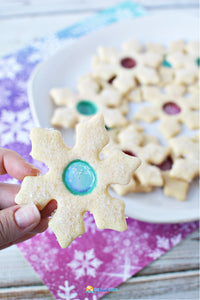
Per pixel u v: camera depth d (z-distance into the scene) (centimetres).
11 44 49
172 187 37
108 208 23
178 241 34
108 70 47
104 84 47
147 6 58
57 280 32
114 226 23
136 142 40
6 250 33
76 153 23
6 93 43
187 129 44
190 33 53
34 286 31
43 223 28
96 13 55
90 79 46
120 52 50
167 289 32
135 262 33
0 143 39
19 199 23
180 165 39
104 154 31
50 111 43
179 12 56
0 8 54
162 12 57
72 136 41
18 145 38
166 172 39
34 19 53
